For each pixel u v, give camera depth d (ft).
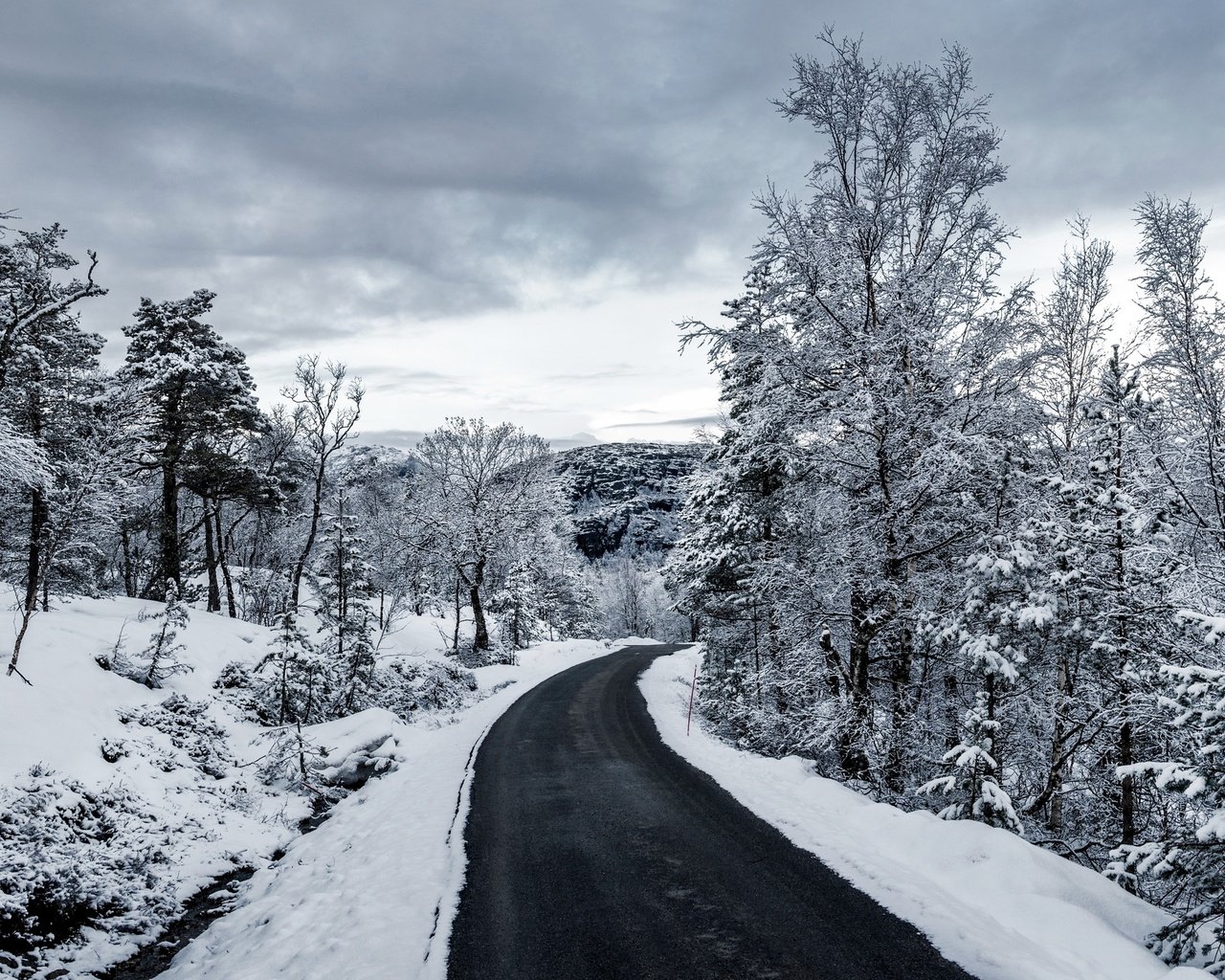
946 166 39.27
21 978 24.43
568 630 224.94
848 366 41.60
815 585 44.37
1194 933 19.47
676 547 88.22
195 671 60.44
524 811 35.40
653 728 59.47
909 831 28.35
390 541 132.87
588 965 19.71
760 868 26.22
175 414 85.56
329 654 69.41
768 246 40.65
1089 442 37.93
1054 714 34.94
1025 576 33.27
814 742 41.68
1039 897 21.68
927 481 37.93
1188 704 21.65
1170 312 38.68
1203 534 33.53
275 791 46.80
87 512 55.77
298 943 22.61
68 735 40.09
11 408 55.93
